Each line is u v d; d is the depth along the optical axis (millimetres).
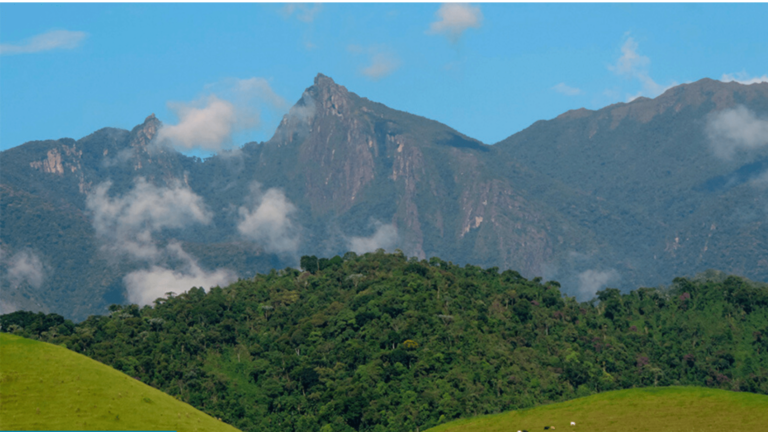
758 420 135625
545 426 152375
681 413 145375
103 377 110562
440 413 191000
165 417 105938
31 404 100625
